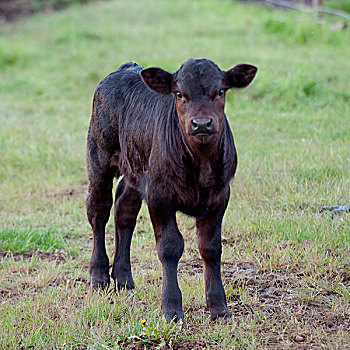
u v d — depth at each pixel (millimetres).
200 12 59219
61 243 18281
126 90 14422
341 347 10930
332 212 17688
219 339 11469
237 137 26516
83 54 46094
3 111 34844
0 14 66125
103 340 11602
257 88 33125
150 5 62688
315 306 12836
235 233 17391
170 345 11258
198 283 14070
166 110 12312
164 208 12078
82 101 36875
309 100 31438
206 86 11156
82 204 21781
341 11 53000
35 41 51750
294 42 45688
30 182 24312
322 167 21156
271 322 12109
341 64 37750
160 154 12000
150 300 13539
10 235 18500
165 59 39938
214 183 11828
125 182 14781
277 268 14883
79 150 27469
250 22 53031
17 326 12594
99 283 14594
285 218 17438
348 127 26438
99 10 62719
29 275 15805
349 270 14242
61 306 13461
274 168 21797
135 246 17391
